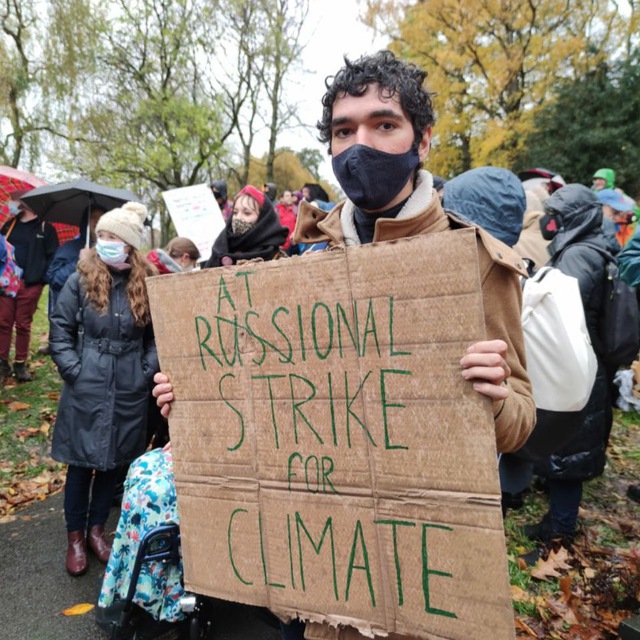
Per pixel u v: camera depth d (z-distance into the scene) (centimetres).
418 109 127
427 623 112
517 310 127
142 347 286
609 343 268
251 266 128
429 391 109
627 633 186
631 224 589
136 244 276
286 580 128
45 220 535
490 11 1425
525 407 122
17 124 1286
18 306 551
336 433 120
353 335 116
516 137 1466
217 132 1494
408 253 109
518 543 285
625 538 291
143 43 1423
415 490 112
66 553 296
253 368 130
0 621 242
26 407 487
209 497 138
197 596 214
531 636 213
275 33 1606
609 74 1359
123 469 349
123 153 1426
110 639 218
